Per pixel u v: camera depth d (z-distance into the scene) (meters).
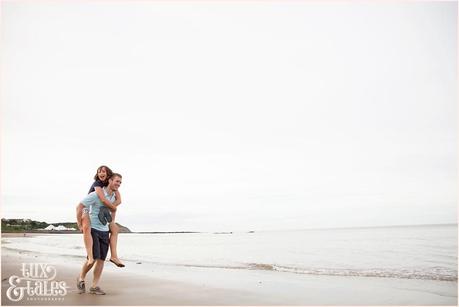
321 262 7.52
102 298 3.89
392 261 7.52
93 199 3.90
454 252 9.06
